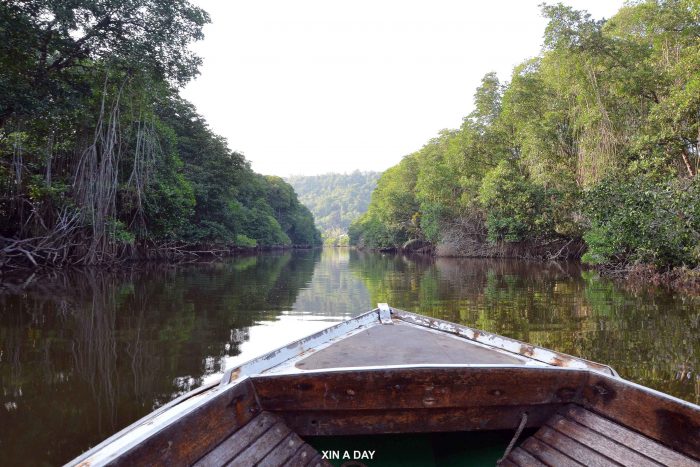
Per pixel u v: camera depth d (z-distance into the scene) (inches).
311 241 3769.7
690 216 488.7
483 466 107.9
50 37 531.2
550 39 791.1
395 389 108.9
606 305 396.2
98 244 721.0
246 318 347.9
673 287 518.0
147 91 711.1
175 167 988.6
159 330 302.7
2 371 214.7
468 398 110.3
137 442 76.2
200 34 648.4
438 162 1531.7
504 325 313.3
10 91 496.1
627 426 102.3
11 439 147.2
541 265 943.0
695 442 89.4
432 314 360.5
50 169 673.0
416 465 108.7
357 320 199.3
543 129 916.6
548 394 113.5
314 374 106.9
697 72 574.6
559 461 100.0
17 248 629.6
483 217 1311.5
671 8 657.6
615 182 639.8
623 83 724.7
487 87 1244.5
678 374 204.8
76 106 581.9
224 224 1408.7
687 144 633.0
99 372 214.4
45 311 368.8
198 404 90.5
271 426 104.8
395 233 2022.6
